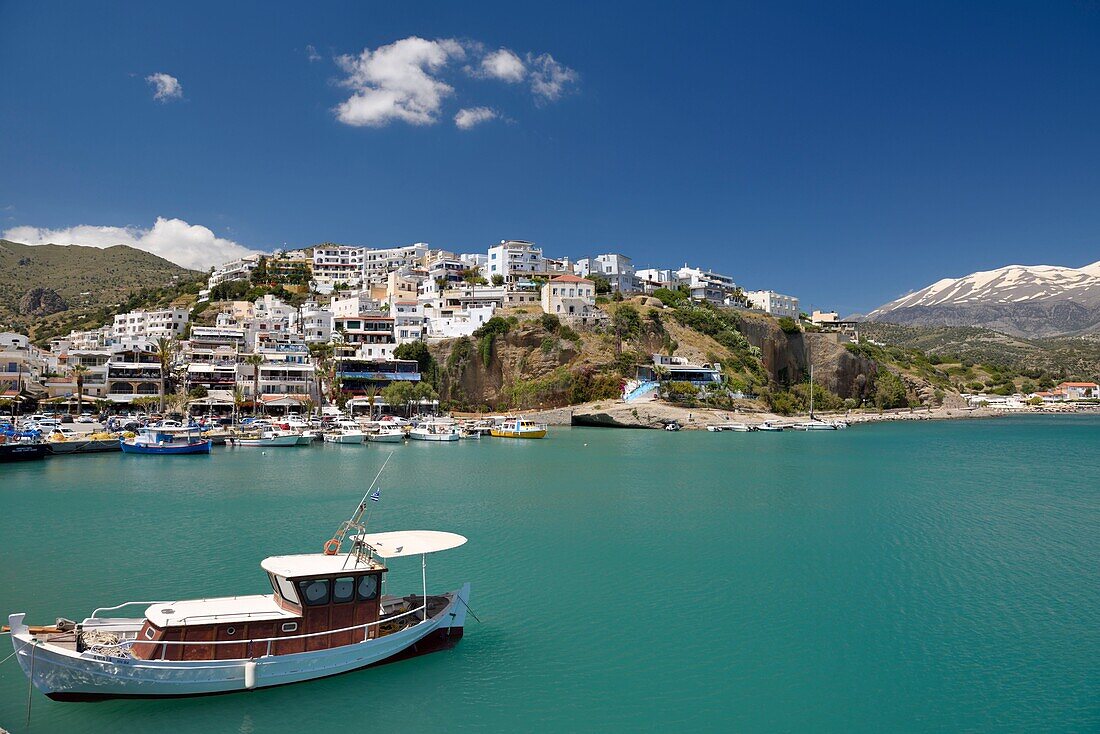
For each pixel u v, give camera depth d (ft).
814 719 78.74
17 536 148.87
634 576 125.59
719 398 518.78
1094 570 131.03
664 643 97.50
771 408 561.02
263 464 275.39
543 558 136.46
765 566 132.26
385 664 87.61
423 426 401.70
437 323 554.87
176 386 469.57
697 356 562.66
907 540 152.25
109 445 312.71
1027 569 131.34
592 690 84.23
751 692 84.33
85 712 75.61
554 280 576.61
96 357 480.23
